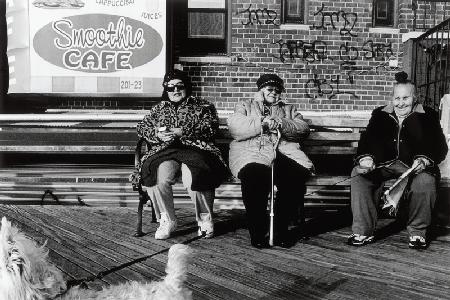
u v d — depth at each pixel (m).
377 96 8.96
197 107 5.04
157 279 3.65
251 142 4.86
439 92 7.71
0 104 8.35
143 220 5.62
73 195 6.31
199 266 4.00
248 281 3.66
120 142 6.80
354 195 4.73
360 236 4.72
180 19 8.84
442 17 8.93
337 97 8.91
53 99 8.56
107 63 8.48
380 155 4.73
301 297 3.37
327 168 6.62
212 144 5.01
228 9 8.77
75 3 8.37
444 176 5.61
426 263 4.15
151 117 5.05
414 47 8.48
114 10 8.41
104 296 2.02
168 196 4.80
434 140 4.69
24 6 8.33
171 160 4.78
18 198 6.32
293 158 4.79
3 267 1.62
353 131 5.80
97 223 5.44
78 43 8.42
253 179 4.59
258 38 8.78
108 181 6.29
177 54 8.79
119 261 4.12
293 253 4.42
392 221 5.77
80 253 4.34
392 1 9.02
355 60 8.89
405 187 4.60
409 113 4.82
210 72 8.76
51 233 5.00
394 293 3.46
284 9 8.86
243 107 5.04
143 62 8.52
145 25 8.47
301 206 4.89
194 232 5.12
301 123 4.95
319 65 8.86
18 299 1.66
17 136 7.07
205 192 4.81
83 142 6.79
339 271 3.92
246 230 5.25
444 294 3.45
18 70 8.39
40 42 8.38
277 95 5.12
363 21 8.87
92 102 8.62
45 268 1.77
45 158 7.43
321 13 8.80
